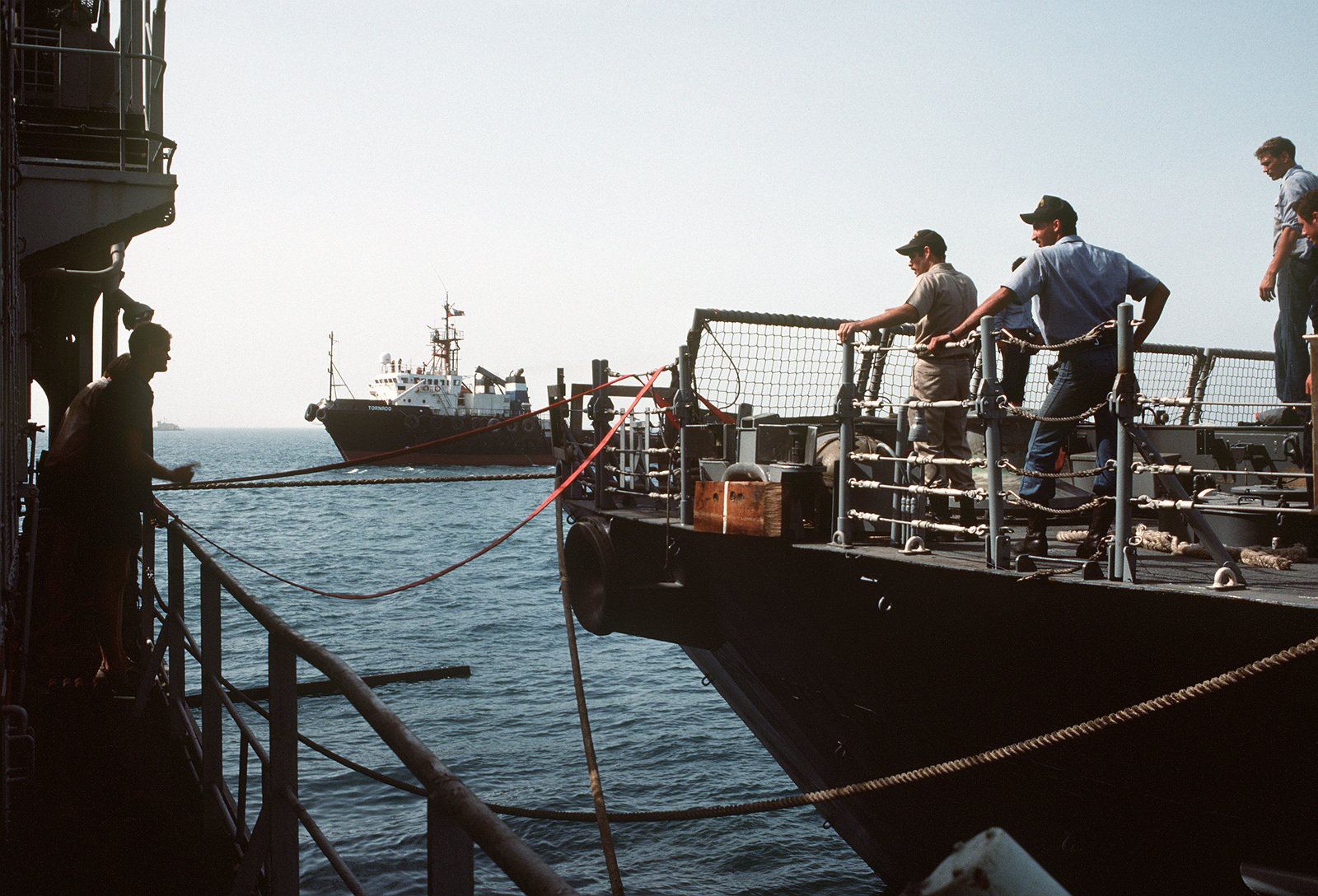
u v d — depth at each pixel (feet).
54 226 25.72
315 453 618.44
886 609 15.83
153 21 26.40
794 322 22.07
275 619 9.25
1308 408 19.84
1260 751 11.55
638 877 31.71
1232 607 11.18
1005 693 14.51
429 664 64.64
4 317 15.55
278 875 9.29
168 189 26.40
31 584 18.81
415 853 32.37
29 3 33.24
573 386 26.71
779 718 21.54
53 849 13.04
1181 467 11.76
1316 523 15.17
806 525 17.75
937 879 2.12
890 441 22.08
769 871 32.01
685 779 40.98
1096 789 13.69
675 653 67.77
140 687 18.17
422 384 311.27
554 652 68.59
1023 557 13.35
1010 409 13.69
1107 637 12.70
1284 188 18.57
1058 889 2.09
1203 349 27.17
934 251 18.28
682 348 21.16
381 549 147.95
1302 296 18.65
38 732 17.58
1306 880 11.39
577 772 41.93
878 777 18.52
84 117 27.96
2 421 15.03
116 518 18.99
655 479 24.72
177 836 13.55
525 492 299.38
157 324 19.10
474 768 42.37
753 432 19.15
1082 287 14.98
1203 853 12.62
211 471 359.25
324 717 47.80
